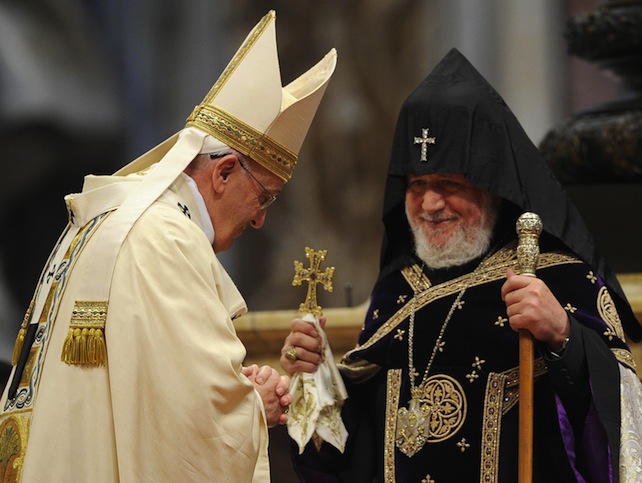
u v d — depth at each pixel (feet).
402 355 50.37
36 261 96.53
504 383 48.32
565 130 71.56
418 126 49.52
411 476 48.62
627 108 70.69
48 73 98.78
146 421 41.93
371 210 142.20
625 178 69.77
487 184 48.32
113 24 140.56
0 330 86.99
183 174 45.50
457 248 49.47
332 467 52.21
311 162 143.23
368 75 142.31
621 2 71.46
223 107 46.06
